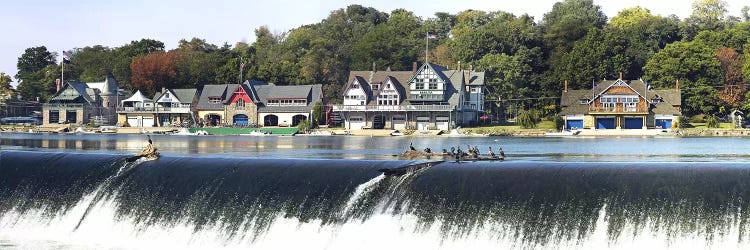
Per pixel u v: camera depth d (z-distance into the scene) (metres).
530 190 40.16
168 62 192.00
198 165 49.59
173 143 115.56
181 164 50.22
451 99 155.25
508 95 168.12
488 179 41.84
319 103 163.38
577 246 37.59
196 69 191.38
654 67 155.62
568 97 156.12
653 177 39.00
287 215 44.22
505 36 182.12
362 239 41.62
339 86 184.12
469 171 42.94
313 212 43.62
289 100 168.38
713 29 189.62
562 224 38.31
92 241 46.31
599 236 37.31
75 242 46.00
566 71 163.62
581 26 179.88
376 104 157.62
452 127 152.12
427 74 156.12
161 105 177.75
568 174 40.88
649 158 72.38
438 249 40.16
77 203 50.16
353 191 43.81
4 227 50.22
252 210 45.09
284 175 46.50
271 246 43.19
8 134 156.12
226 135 156.62
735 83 153.62
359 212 42.72
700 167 40.06
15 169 54.09
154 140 127.19
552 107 162.00
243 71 186.75
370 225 42.03
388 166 45.56
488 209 40.06
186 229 46.12
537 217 39.00
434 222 40.84
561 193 39.44
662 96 146.88
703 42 162.38
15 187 52.72
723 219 35.56
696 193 37.00
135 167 50.84
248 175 47.12
